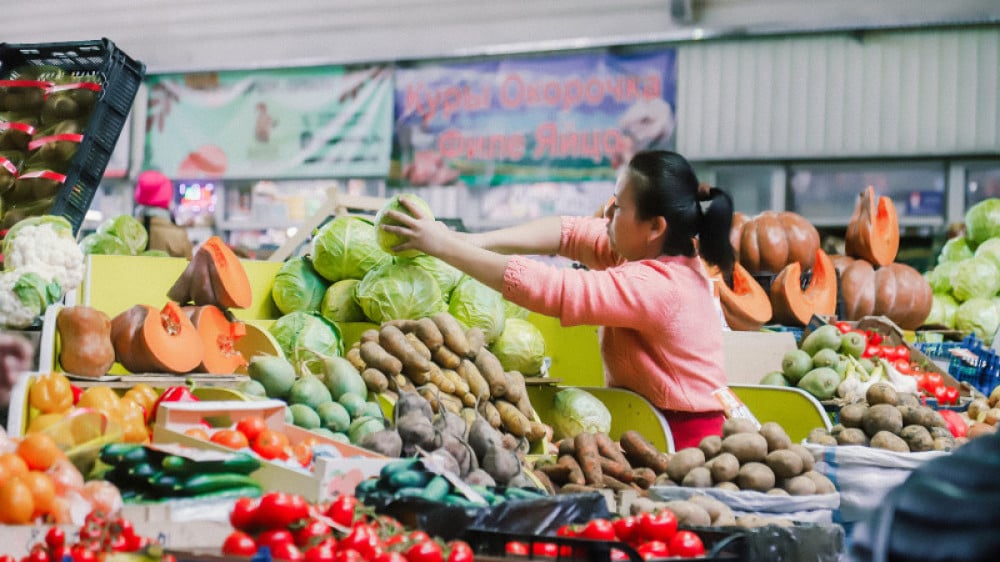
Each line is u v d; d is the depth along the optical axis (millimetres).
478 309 4043
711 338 3695
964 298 7035
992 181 8703
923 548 1122
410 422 2904
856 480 3254
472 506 2365
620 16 9234
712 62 9008
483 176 9555
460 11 9672
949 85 8555
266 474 2449
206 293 3566
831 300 5746
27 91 3701
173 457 2311
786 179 9016
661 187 3590
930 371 5129
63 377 2701
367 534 2102
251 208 10148
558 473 3344
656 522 2389
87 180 3666
